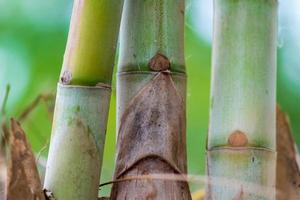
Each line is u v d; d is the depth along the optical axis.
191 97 2.69
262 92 1.52
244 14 1.53
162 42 1.49
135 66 1.49
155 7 1.50
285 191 1.66
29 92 2.61
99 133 1.47
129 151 1.48
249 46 1.53
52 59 2.72
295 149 1.68
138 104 1.48
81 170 1.46
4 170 1.48
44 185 1.47
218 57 1.54
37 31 2.75
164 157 1.47
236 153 1.51
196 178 1.53
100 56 1.46
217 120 1.53
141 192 1.47
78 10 1.47
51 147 1.47
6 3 2.77
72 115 1.46
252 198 1.50
